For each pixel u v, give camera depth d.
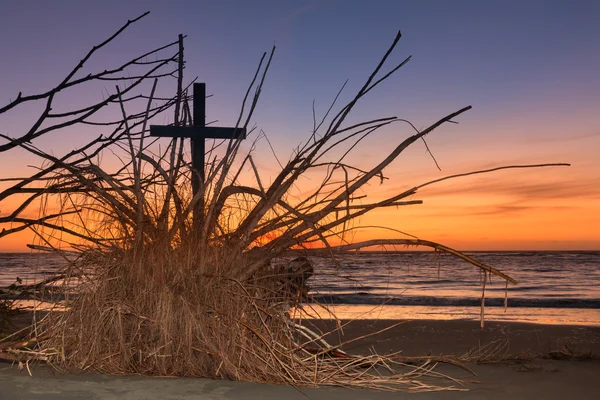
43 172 4.34
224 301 3.86
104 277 4.00
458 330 7.71
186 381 3.57
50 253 4.18
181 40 4.82
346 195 3.96
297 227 4.18
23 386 3.36
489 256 69.06
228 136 5.64
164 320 3.74
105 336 3.82
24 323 5.56
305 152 4.17
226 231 4.44
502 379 4.04
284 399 3.22
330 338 6.79
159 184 4.54
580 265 49.72
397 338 6.86
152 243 4.20
